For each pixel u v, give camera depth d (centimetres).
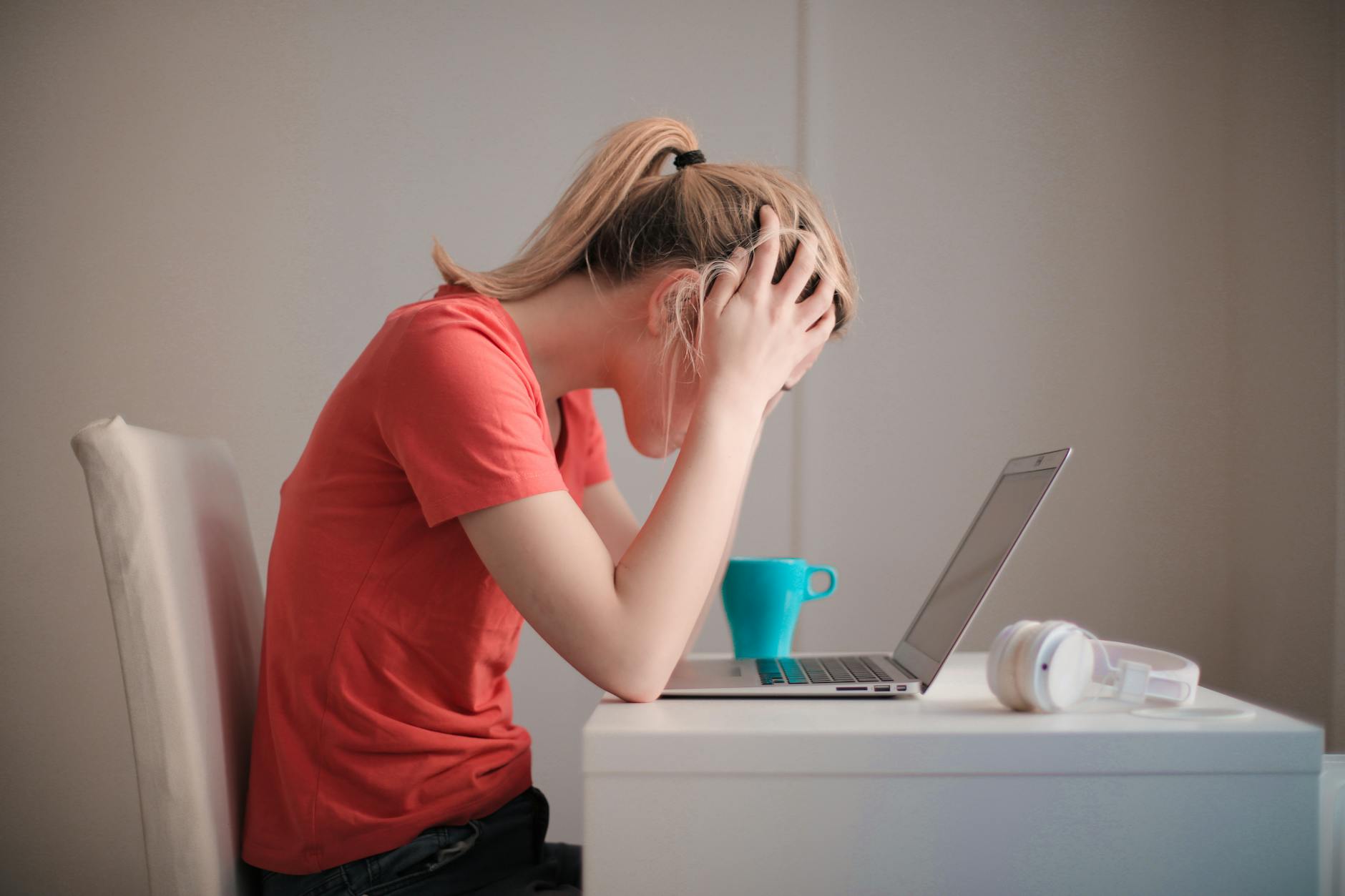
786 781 67
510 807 93
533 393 87
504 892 89
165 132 187
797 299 91
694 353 92
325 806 85
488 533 79
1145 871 66
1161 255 181
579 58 188
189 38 188
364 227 188
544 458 81
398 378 83
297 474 93
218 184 188
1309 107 155
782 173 110
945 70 186
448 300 88
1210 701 80
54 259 186
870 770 67
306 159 188
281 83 188
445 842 87
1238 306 174
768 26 188
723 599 108
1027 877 67
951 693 86
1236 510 174
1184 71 181
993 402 184
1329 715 145
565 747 185
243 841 91
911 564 185
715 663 100
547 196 188
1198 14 181
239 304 187
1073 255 183
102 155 187
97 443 83
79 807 182
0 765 182
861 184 186
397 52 189
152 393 186
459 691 89
